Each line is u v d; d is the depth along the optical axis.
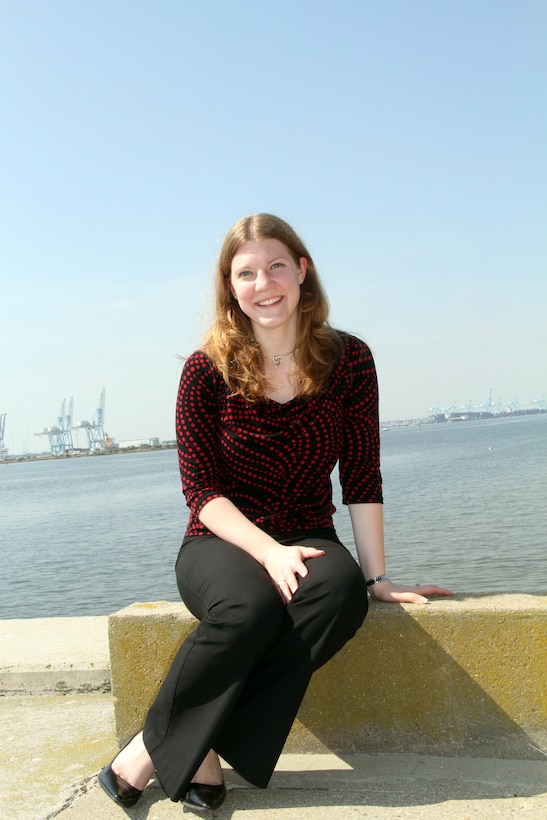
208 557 2.15
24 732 2.78
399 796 2.05
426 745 2.36
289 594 2.04
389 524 17.64
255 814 1.99
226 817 1.98
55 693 3.20
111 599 11.95
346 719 2.40
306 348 2.31
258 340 2.36
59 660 3.25
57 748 2.61
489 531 15.09
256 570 2.08
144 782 2.08
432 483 30.19
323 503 2.40
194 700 1.99
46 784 2.30
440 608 2.34
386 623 2.37
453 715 2.34
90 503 39.12
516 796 2.02
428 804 1.99
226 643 1.94
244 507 2.35
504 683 2.30
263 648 1.96
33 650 3.39
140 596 12.02
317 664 2.01
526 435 93.44
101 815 2.04
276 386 2.34
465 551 12.99
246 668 1.95
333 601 2.00
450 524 16.66
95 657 3.26
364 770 2.25
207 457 2.33
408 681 2.37
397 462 53.94
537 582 10.32
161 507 32.06
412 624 2.36
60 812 2.07
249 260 2.29
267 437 2.24
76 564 16.12
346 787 2.13
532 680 2.29
